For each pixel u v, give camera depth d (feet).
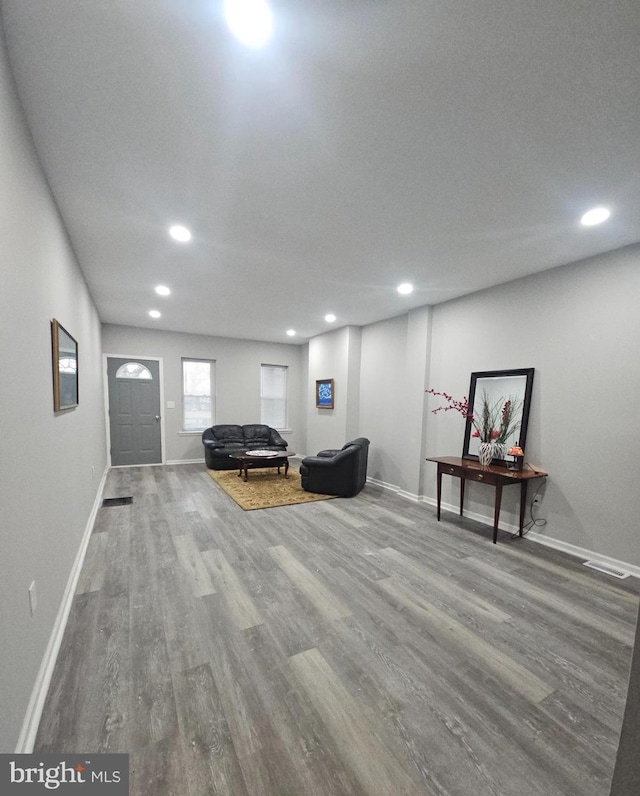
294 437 26.02
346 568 8.79
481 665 5.67
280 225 8.14
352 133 5.32
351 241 8.93
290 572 8.54
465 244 9.02
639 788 1.76
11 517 3.95
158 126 5.16
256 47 3.94
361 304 14.90
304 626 6.53
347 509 13.60
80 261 10.21
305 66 4.19
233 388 23.81
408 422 15.47
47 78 4.35
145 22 3.67
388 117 4.99
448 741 4.40
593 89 4.44
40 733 4.35
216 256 9.95
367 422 18.81
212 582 8.03
